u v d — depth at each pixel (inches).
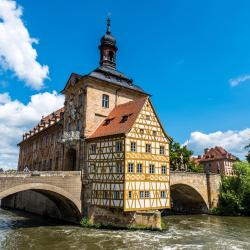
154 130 1305.4
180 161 2191.2
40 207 1742.1
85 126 1380.4
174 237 1035.9
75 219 1354.6
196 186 1745.8
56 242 944.9
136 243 930.7
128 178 1158.3
